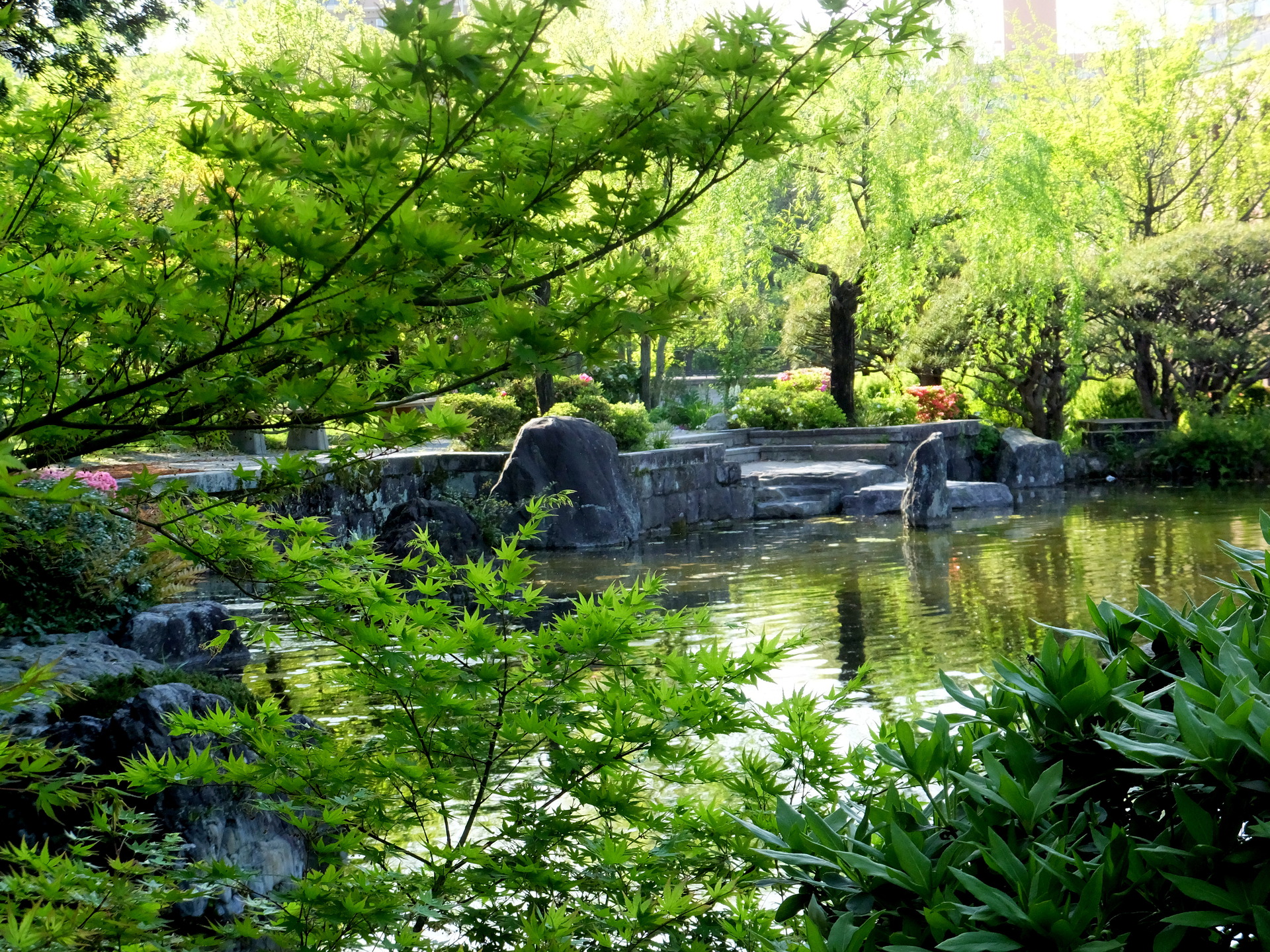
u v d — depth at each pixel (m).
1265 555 1.74
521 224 1.75
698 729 2.46
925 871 1.32
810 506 18.84
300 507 11.98
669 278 1.66
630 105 1.66
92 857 3.28
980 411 26.22
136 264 1.67
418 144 1.51
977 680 6.75
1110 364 26.02
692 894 2.51
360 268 1.52
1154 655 1.66
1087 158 30.33
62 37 10.21
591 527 14.88
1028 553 12.91
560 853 2.54
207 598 9.89
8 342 1.61
